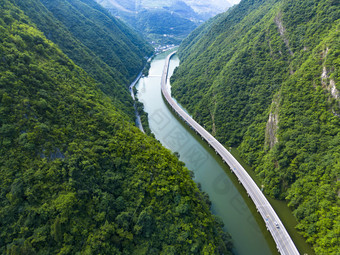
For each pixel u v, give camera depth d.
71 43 124.06
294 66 95.06
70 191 51.66
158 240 52.88
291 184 74.44
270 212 72.38
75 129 65.06
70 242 46.06
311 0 100.81
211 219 63.38
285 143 78.25
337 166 62.06
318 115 73.94
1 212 44.38
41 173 50.72
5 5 89.12
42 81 67.56
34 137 53.56
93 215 51.72
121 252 49.44
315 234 60.84
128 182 60.41
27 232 44.62
